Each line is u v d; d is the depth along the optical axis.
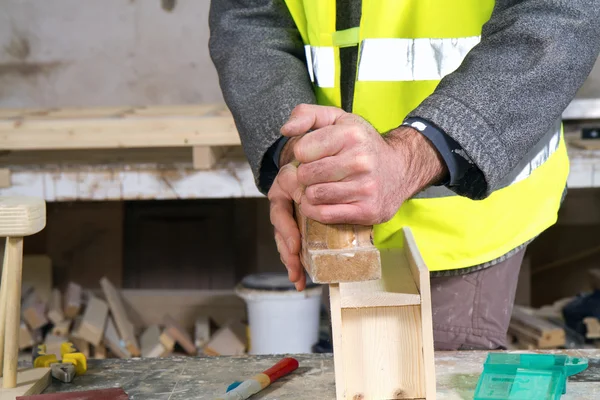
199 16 3.61
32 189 2.55
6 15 3.61
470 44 1.32
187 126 2.47
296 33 1.46
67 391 1.20
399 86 1.34
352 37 1.35
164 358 1.33
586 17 1.09
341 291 1.06
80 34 3.63
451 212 1.35
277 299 2.67
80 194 2.55
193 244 3.77
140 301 3.23
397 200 0.99
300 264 1.14
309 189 0.95
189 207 3.76
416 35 1.32
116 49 3.64
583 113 2.84
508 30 1.10
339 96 1.39
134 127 2.46
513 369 1.14
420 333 1.08
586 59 1.10
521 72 1.07
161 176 2.54
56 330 2.92
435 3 1.29
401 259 1.20
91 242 3.69
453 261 1.38
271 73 1.35
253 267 3.77
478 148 1.02
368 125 0.99
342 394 1.05
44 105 3.69
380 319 1.08
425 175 1.03
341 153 0.94
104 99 3.69
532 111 1.06
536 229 1.39
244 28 1.46
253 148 1.28
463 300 1.42
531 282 3.81
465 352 1.29
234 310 3.22
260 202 3.68
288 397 1.15
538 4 1.11
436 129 1.03
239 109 1.33
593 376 1.17
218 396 1.16
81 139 2.47
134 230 3.76
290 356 1.32
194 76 3.66
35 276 3.29
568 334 2.87
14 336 1.17
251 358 1.32
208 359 1.32
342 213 0.95
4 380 1.18
